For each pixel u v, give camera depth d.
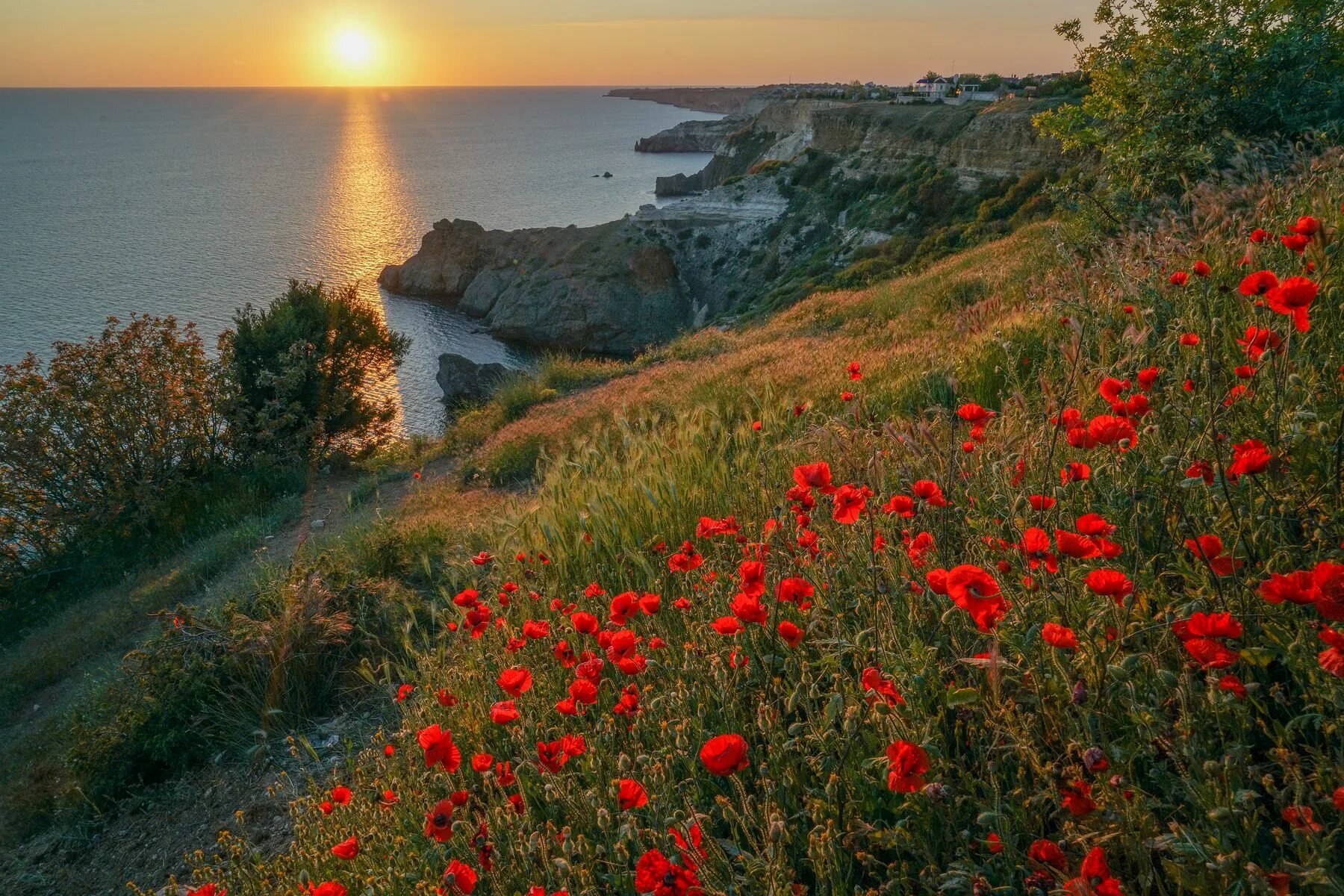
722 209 87.56
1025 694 1.76
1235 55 10.80
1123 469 2.38
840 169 82.06
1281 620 1.66
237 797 4.64
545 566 4.59
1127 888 1.44
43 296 89.06
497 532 6.27
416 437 20.03
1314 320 2.88
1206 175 10.34
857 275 39.69
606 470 6.11
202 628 5.89
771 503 3.95
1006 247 18.62
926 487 2.34
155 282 97.62
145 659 5.62
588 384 20.22
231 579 10.72
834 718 1.87
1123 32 13.06
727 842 1.80
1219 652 1.38
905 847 1.61
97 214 164.50
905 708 1.88
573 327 73.19
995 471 2.62
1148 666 1.67
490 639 3.90
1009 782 1.75
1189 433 2.29
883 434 3.72
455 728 3.25
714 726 2.36
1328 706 1.45
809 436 4.62
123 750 5.21
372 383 22.92
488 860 2.16
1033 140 57.28
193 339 17.41
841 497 2.29
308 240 133.25
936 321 10.67
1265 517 1.87
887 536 2.77
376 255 119.50
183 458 17.03
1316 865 1.13
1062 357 4.29
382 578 6.82
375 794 3.27
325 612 5.79
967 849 1.57
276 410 18.42
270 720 5.09
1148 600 1.92
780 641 2.52
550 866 2.00
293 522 13.59
